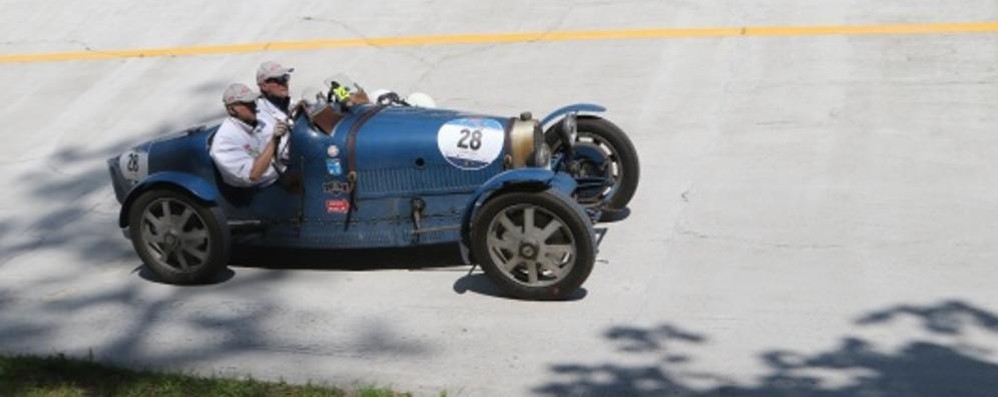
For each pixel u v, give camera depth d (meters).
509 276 12.93
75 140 18.86
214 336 12.73
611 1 21.55
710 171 16.14
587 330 12.34
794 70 18.75
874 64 18.69
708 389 11.07
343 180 13.40
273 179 13.62
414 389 11.36
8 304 13.84
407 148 13.21
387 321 12.83
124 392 11.32
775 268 13.54
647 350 11.88
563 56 19.80
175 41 21.75
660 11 21.00
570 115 14.19
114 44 21.89
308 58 20.53
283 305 13.35
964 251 13.66
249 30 21.80
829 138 16.81
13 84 20.84
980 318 12.19
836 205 14.98
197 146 13.77
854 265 13.49
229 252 13.70
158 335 12.83
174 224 13.72
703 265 13.70
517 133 13.02
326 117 13.48
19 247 15.55
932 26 19.66
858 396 10.81
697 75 18.86
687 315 12.58
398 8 22.00
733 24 20.36
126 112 19.59
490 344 12.18
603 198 14.73
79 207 16.67
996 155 16.02
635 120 17.72
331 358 12.10
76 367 11.80
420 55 20.27
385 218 13.47
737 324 12.33
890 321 12.23
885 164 15.98
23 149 18.70
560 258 12.74
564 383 11.32
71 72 21.05
